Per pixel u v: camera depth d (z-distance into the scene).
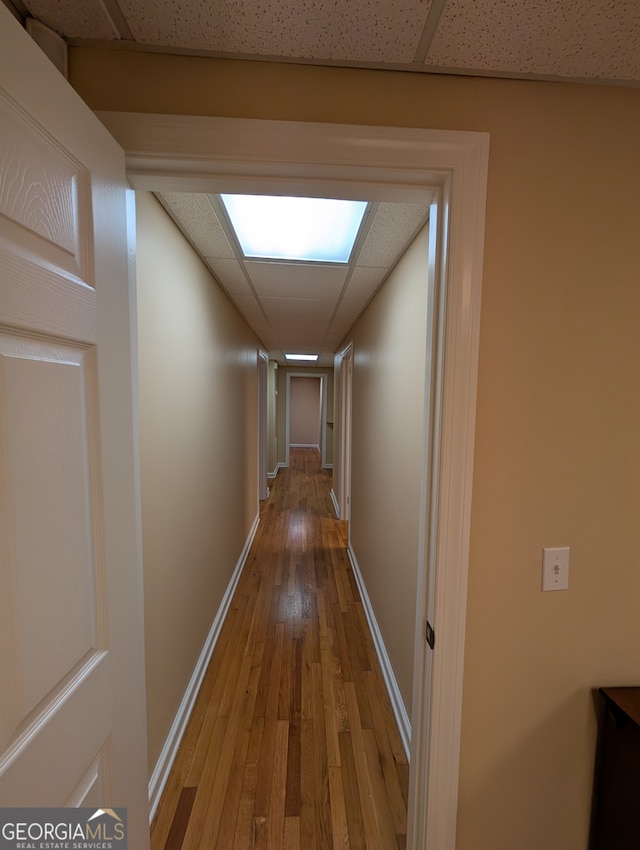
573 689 0.86
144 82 0.70
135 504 0.76
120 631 0.70
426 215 1.22
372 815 1.19
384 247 1.49
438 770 0.82
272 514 4.54
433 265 0.81
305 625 2.25
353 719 1.57
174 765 1.34
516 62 0.70
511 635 0.83
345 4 0.59
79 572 0.58
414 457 1.38
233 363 2.55
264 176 0.75
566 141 0.76
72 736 0.56
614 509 0.84
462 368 0.76
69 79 0.69
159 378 1.23
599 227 0.78
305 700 1.67
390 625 1.75
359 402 2.87
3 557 0.44
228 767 1.34
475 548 0.81
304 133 0.71
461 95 0.74
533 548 0.82
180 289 1.42
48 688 0.51
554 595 0.84
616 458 0.83
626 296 0.80
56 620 0.53
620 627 0.86
